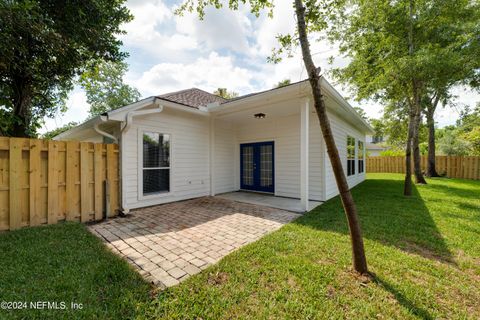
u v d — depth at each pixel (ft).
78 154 13.97
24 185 11.92
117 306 5.88
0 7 11.14
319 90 7.46
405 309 5.82
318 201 20.85
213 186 23.88
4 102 16.97
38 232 10.99
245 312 5.75
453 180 34.60
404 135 44.47
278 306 5.96
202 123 23.36
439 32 21.20
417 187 27.84
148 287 6.81
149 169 18.48
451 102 36.63
